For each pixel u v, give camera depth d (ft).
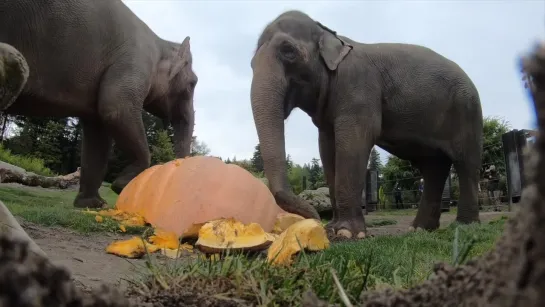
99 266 14.87
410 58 32.40
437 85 32.24
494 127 77.10
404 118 31.89
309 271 9.08
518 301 2.03
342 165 29.22
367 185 68.03
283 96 29.60
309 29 30.86
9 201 33.30
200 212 23.48
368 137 29.94
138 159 35.09
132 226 23.02
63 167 120.26
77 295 2.64
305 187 91.76
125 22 34.63
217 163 25.35
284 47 29.91
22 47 28.55
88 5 31.76
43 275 2.44
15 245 2.36
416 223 35.06
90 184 36.09
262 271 8.96
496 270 2.69
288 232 14.98
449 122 32.63
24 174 53.67
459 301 3.46
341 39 31.45
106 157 36.83
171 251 18.60
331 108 30.53
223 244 15.75
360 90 30.27
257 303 7.77
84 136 36.27
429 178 34.86
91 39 31.86
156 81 40.55
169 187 24.64
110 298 3.19
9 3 27.68
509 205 40.73
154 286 8.29
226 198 24.02
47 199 39.96
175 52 42.88
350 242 22.08
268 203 25.27
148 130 124.47
